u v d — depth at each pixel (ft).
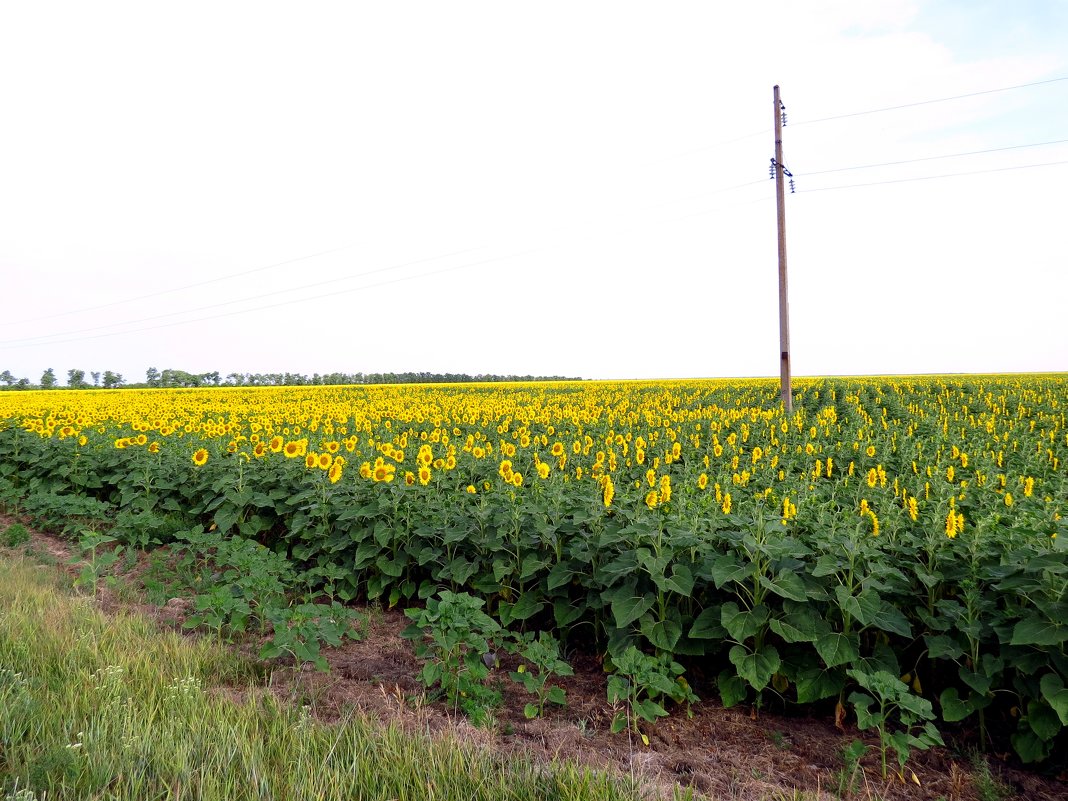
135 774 12.37
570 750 15.42
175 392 166.71
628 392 130.82
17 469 49.44
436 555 24.23
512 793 12.34
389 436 60.49
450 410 87.35
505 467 26.16
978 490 29.99
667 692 16.08
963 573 18.16
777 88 81.51
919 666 18.67
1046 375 211.61
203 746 13.50
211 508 33.63
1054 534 17.46
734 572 17.52
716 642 18.40
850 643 16.67
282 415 81.56
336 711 16.75
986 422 65.46
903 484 34.68
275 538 33.40
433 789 12.44
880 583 17.39
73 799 11.49
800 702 16.92
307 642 18.53
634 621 19.36
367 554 25.80
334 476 28.73
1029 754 15.19
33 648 17.98
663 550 18.92
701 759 15.40
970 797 14.33
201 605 20.74
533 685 17.25
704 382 187.93
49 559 30.48
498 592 23.00
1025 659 15.52
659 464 39.14
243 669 18.92
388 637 22.58
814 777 14.90
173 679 16.94
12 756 12.53
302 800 11.89
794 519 21.98
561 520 22.71
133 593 25.73
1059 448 50.78
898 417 78.84
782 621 17.33
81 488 43.42
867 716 14.94
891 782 14.76
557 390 147.02
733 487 27.45
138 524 32.17
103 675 16.51
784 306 80.07
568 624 21.25
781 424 58.70
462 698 17.69
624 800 12.16
